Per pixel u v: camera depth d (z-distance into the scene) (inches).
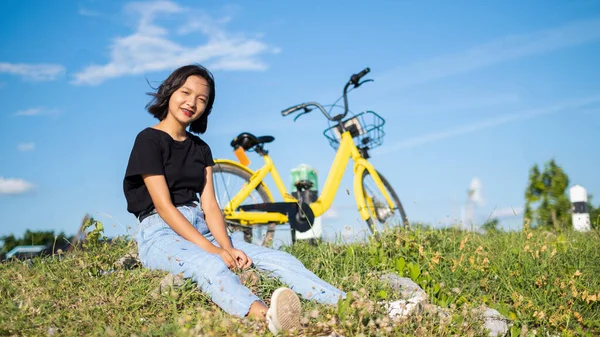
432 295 154.6
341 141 283.7
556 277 176.9
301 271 139.0
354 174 275.3
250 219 265.4
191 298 131.3
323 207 278.4
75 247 163.8
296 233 287.7
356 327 118.8
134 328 119.0
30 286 135.6
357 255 182.2
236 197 271.1
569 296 168.6
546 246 186.7
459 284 171.8
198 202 148.1
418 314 130.6
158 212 136.3
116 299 130.3
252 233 269.9
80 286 137.6
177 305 129.0
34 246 199.5
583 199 315.6
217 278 126.1
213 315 123.4
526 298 166.1
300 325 118.7
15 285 136.0
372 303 125.3
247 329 115.5
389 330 118.0
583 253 198.4
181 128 144.1
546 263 183.2
